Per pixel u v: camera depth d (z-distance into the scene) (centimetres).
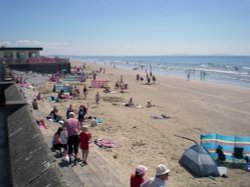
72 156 1177
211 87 5159
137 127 2350
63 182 438
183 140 2073
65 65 6150
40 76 5250
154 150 1811
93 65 12619
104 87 4678
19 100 969
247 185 1398
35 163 508
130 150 1773
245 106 3469
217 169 1504
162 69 10869
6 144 859
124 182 1159
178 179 1423
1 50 5922
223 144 1706
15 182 475
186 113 3003
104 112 2859
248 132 2367
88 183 1022
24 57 6103
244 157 1658
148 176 1400
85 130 1198
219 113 3044
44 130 1531
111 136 2042
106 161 1380
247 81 6488
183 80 6353
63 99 3438
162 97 3978
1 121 1105
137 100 3684
